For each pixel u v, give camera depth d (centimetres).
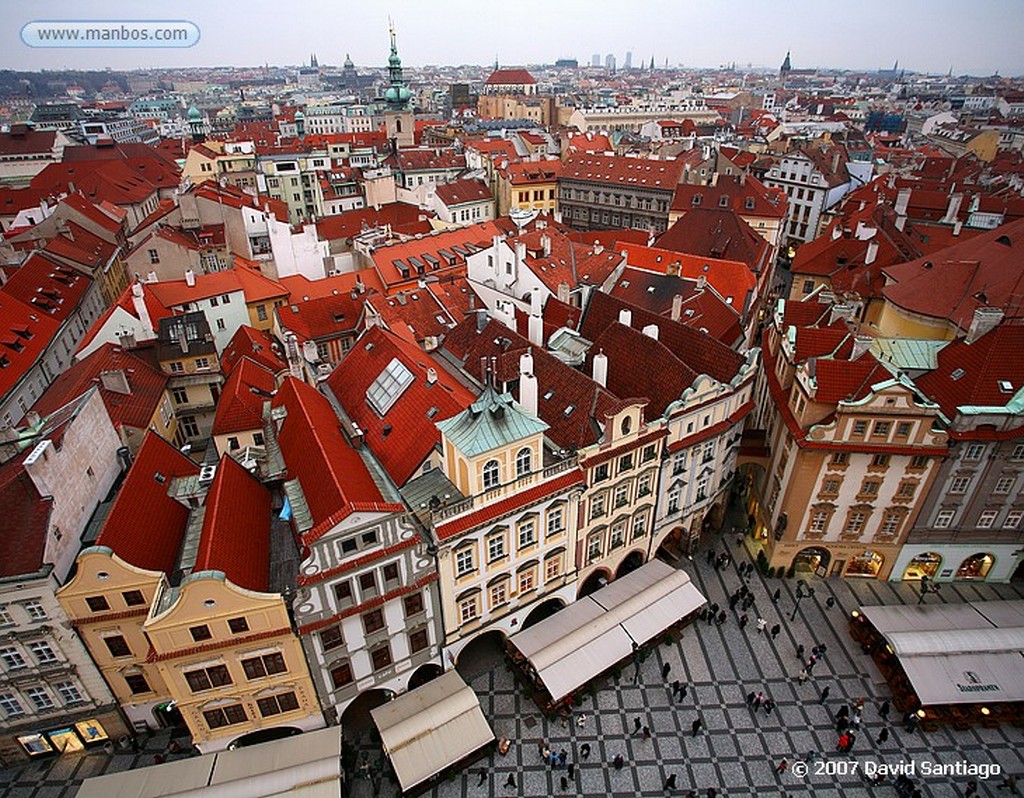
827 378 5238
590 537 5109
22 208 13312
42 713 4212
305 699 4153
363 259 10381
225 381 6869
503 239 8450
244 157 15912
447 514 4141
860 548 5700
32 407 6994
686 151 16850
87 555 3697
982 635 4900
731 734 4597
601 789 4247
